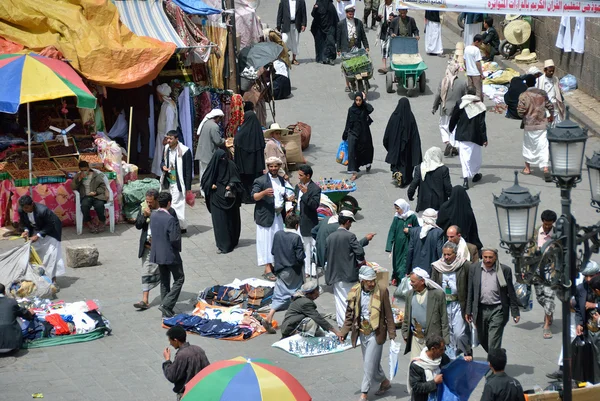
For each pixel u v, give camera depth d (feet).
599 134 130.93
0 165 106.32
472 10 76.59
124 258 99.66
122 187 108.47
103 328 82.33
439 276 73.46
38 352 79.10
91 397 71.56
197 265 97.86
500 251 99.30
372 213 109.60
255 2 153.69
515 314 72.13
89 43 113.50
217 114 112.27
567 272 51.08
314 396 71.31
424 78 151.74
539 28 162.81
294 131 125.49
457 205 87.56
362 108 118.52
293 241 83.35
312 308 79.41
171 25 123.75
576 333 69.82
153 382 74.08
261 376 55.36
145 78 114.42
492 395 58.39
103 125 117.08
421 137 134.51
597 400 63.21
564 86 150.51
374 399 71.00
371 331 69.05
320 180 109.40
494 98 148.05
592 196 55.36
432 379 62.49
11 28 113.19
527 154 118.32
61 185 105.60
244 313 84.84
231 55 128.26
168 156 104.88
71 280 94.17
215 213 100.07
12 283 87.04
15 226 103.91
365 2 188.14
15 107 99.86
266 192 92.53
